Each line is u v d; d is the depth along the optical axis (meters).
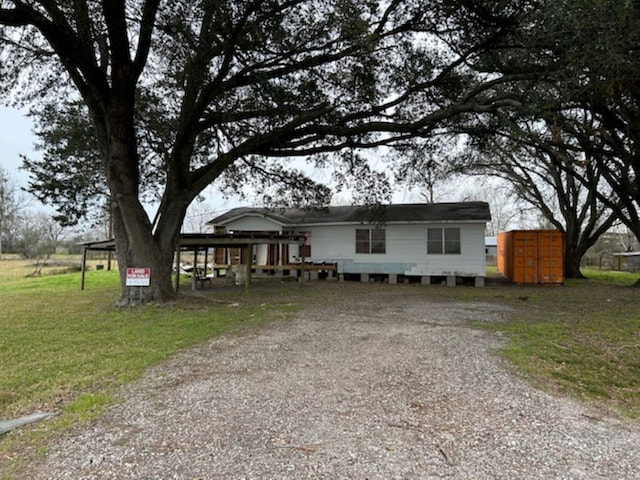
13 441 2.74
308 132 9.70
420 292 11.93
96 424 3.00
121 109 7.94
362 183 12.52
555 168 17.14
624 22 4.97
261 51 7.93
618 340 5.75
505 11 7.20
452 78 9.69
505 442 2.70
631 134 9.03
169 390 3.72
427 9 8.03
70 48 7.22
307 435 2.79
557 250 14.84
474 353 4.95
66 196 10.97
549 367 4.49
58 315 7.87
